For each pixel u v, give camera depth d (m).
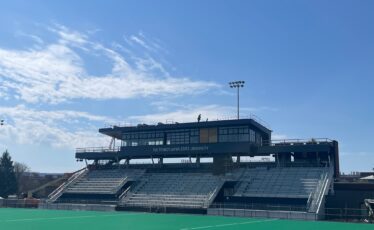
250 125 62.81
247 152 61.59
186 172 66.69
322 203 49.66
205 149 63.84
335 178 60.16
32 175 135.75
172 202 58.12
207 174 64.06
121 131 71.06
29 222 37.94
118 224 36.28
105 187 66.94
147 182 66.00
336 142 61.03
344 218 46.91
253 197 55.44
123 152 70.00
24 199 68.31
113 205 59.34
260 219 43.44
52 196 67.94
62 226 34.19
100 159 74.44
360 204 50.94
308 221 41.44
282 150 59.66
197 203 56.38
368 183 52.09
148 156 69.25
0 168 104.56
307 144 58.34
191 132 66.19
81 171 76.62
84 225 35.12
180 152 65.50
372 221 43.22
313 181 55.00
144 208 56.78
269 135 71.06
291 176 57.62
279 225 36.16
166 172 68.19
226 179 60.91
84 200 64.00
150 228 32.81
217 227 34.03
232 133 63.19
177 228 33.03
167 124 67.31
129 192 63.94
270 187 56.47
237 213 49.00
